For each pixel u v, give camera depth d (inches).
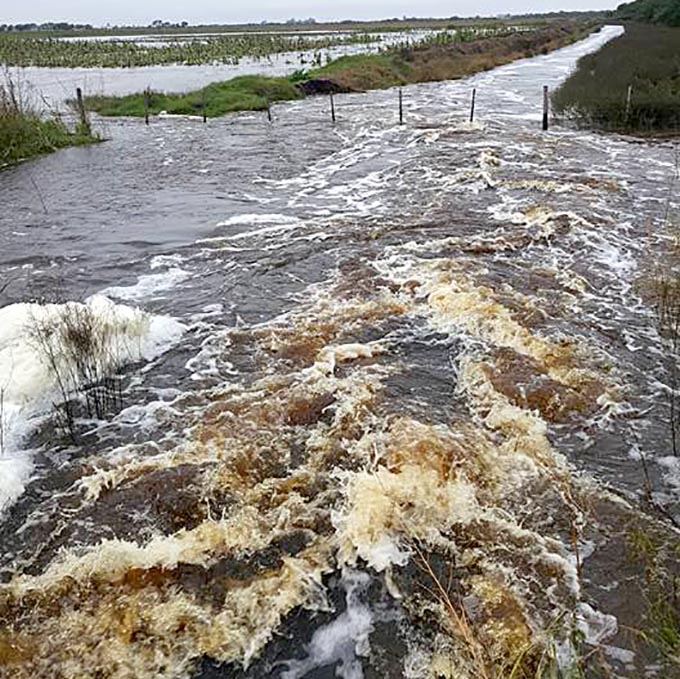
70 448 247.8
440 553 196.2
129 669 166.7
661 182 592.7
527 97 1187.3
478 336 314.5
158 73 1802.4
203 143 847.7
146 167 714.8
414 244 438.3
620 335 319.0
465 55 1839.3
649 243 440.8
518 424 251.3
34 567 195.9
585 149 734.5
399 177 631.2
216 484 224.1
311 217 521.0
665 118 861.2
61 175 683.4
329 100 1238.3
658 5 2524.6
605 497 217.5
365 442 238.2
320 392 273.1
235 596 183.9
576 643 167.3
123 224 517.0
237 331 331.0
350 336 319.9
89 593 185.9
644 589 182.9
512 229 463.8
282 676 164.7
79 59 2229.3
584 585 184.5
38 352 281.9
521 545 198.1
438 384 280.1
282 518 209.0
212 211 546.0
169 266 425.4
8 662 167.5
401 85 1453.0
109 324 305.7
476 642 168.7
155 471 231.0
